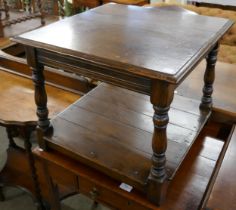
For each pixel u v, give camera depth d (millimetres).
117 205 999
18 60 1623
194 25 991
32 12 3488
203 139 1153
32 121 1248
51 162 1088
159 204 897
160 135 783
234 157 948
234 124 1173
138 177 893
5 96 1434
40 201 1566
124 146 1008
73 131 1080
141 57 771
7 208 1704
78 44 849
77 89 1502
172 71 701
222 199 808
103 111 1173
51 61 899
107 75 804
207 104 1178
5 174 1718
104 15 1091
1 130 2270
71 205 1701
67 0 3418
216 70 1615
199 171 1014
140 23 1012
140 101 1226
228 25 1010
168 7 1651
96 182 984
